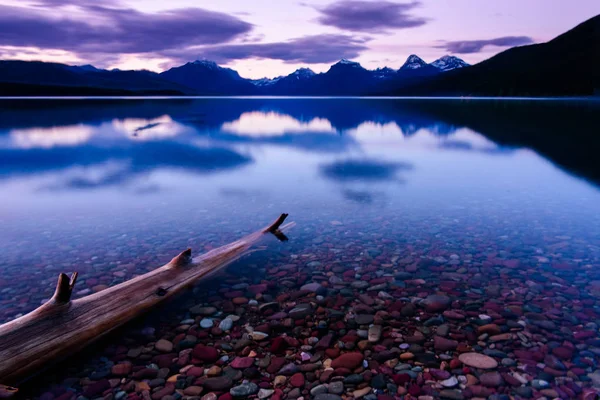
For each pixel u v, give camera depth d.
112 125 37.94
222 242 7.83
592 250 7.15
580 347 4.28
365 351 4.29
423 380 3.81
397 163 18.34
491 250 7.26
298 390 3.71
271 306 5.32
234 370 4.02
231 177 15.09
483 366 3.99
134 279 5.49
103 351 4.34
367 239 7.95
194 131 33.66
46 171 16.56
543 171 16.08
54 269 6.52
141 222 9.18
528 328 4.68
